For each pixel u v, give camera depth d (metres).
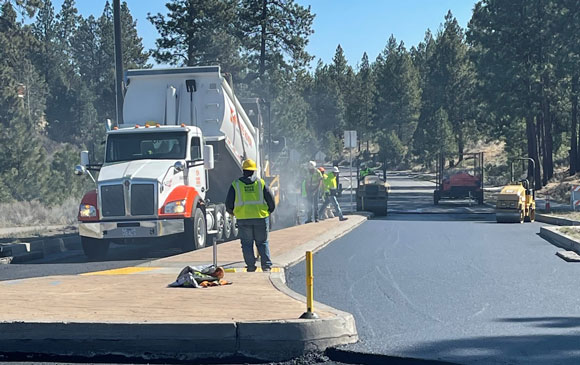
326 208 30.03
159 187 18.31
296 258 16.27
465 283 13.31
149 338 8.60
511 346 8.69
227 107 22.28
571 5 55.31
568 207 38.91
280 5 70.12
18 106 40.16
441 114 111.06
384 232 24.38
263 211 13.94
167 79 22.05
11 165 36.81
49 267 16.27
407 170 131.00
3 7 49.00
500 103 59.78
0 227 28.97
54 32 161.62
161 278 12.80
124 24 121.69
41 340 8.75
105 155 19.86
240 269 14.30
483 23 60.66
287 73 72.12
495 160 111.81
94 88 129.12
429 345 8.75
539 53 58.16
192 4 66.56
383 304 11.34
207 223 20.33
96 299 10.45
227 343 8.54
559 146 73.06
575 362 7.99
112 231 18.22
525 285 13.09
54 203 36.97
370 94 170.62
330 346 8.67
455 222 29.77
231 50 67.56
